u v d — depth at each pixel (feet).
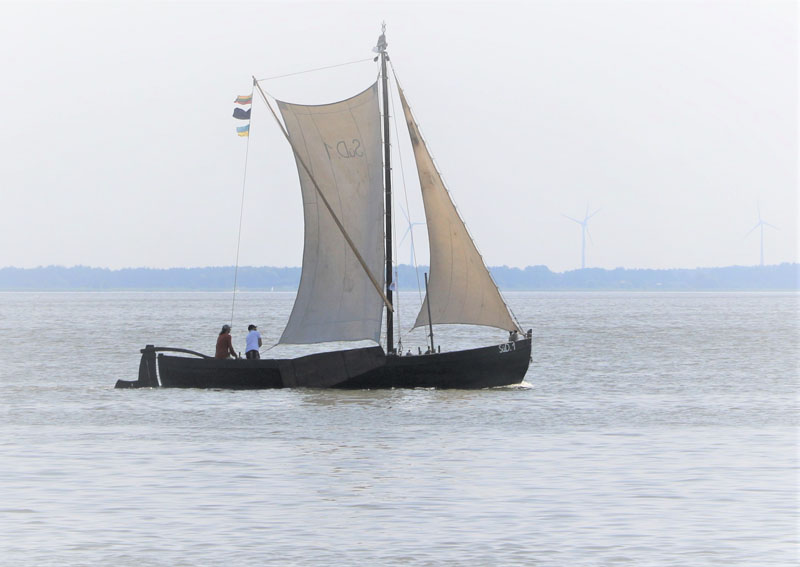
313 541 313.94
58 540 315.17
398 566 290.35
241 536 319.27
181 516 343.05
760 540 315.78
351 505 357.61
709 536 319.88
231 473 411.13
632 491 378.32
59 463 431.84
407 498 367.66
